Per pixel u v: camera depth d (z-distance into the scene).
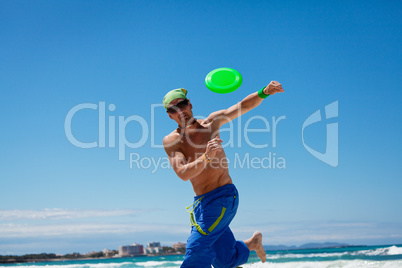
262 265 17.64
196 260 4.78
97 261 53.44
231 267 5.35
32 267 30.58
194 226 4.89
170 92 4.94
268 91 4.92
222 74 5.55
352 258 23.05
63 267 30.42
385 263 16.19
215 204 4.88
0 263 47.28
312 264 17.16
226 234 5.29
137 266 27.73
